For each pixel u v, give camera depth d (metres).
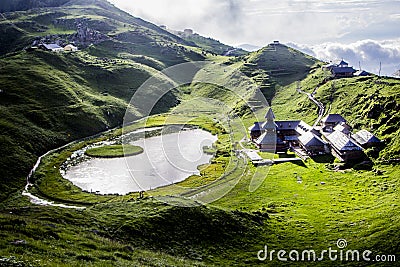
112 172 91.69
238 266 44.03
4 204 74.12
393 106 108.56
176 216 50.56
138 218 48.78
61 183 85.38
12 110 126.12
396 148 91.19
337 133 103.25
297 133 119.56
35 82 154.00
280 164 96.44
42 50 198.00
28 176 91.31
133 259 33.16
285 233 55.44
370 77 154.50
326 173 88.50
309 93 160.50
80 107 145.75
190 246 46.47
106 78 192.38
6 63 171.00
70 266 25.11
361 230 55.78
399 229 53.25
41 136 117.31
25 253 25.70
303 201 71.12
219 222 52.53
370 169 87.12
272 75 191.88
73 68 192.25
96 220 48.41
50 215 47.47
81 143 122.75
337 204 69.25
